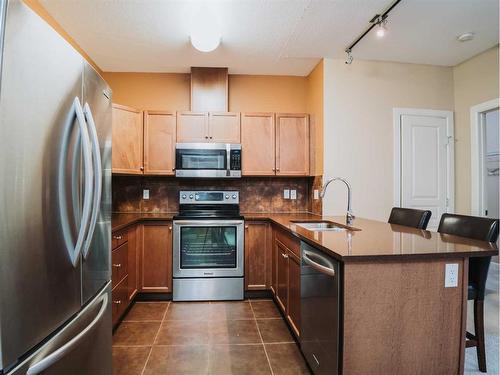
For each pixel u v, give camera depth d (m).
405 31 2.62
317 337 1.58
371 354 1.31
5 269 0.80
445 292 1.36
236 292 3.01
